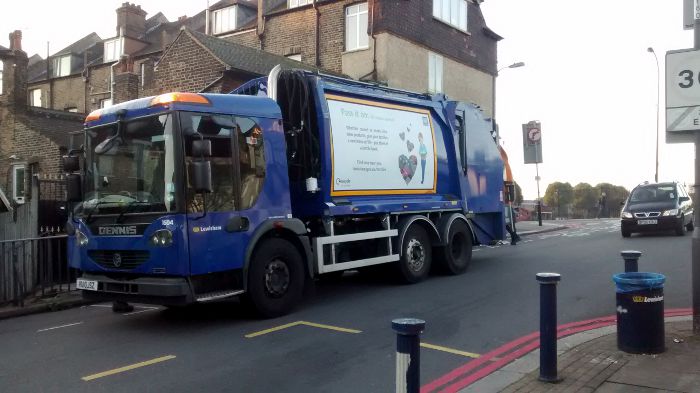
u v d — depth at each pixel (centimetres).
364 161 955
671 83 603
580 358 560
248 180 763
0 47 2228
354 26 2202
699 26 598
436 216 1123
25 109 1988
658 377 495
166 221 688
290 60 2067
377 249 985
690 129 593
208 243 706
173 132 695
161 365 591
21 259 962
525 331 697
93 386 532
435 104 1132
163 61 1853
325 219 887
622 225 1841
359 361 591
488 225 1302
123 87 2023
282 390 512
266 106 809
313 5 2269
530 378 516
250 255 755
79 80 3016
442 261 1113
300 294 821
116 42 3020
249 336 695
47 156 1862
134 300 722
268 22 2402
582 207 5541
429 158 1103
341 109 929
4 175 1953
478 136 1261
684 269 1118
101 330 765
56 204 1298
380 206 965
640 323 560
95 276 767
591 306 828
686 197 1964
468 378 534
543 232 2391
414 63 2244
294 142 898
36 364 612
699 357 543
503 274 1131
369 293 956
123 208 725
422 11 2292
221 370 569
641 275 579
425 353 614
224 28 2705
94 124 781
